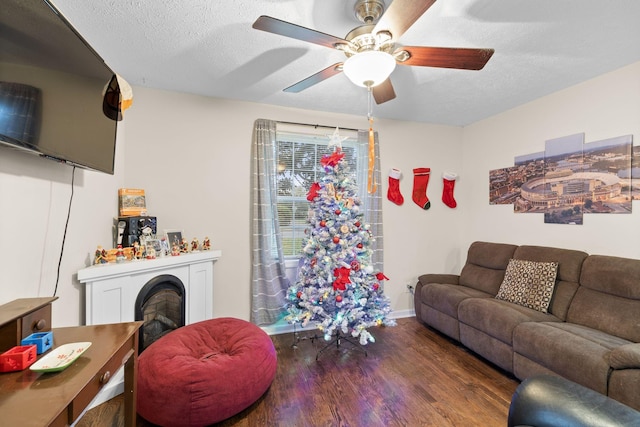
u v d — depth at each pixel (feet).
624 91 7.63
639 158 7.36
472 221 12.56
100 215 7.23
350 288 8.52
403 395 6.62
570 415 3.48
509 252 9.91
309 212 9.22
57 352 3.43
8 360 3.10
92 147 5.48
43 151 4.25
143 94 8.89
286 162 10.77
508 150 10.90
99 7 5.32
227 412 5.61
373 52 4.74
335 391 6.78
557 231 9.26
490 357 7.82
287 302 9.48
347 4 5.27
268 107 10.33
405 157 12.19
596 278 7.33
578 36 6.28
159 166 9.06
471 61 5.23
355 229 8.85
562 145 9.06
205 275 8.87
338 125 11.23
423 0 3.85
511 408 4.07
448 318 9.51
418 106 10.46
